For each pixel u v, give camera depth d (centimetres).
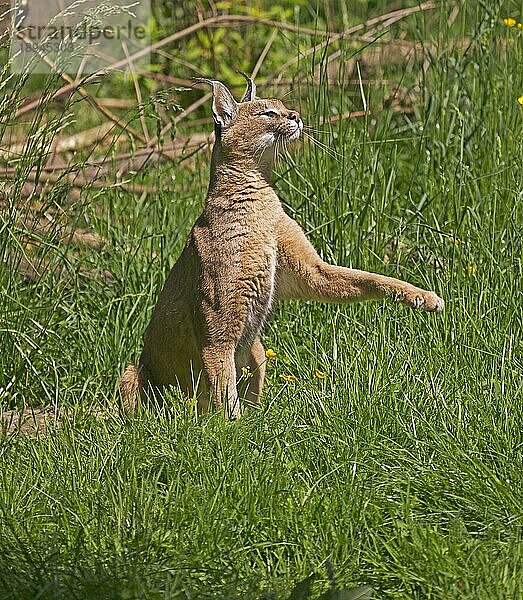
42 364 1130
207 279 989
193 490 770
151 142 1655
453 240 1155
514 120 1333
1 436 923
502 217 1217
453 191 1248
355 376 933
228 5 1955
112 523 736
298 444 850
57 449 871
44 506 770
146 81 2020
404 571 672
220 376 988
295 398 934
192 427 862
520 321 1041
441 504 761
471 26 1517
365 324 1098
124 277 1230
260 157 995
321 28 2084
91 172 1595
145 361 1073
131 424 902
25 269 1241
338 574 677
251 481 776
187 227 1338
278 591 652
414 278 1172
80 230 1396
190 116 2031
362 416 870
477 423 843
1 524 739
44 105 1146
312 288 1004
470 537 714
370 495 765
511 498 745
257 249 989
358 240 1198
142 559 686
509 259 1126
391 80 1642
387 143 1364
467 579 654
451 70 1451
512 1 1498
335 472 805
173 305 1023
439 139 1366
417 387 918
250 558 720
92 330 1170
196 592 646
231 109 1002
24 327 1138
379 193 1278
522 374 932
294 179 1311
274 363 1078
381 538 719
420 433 844
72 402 1101
